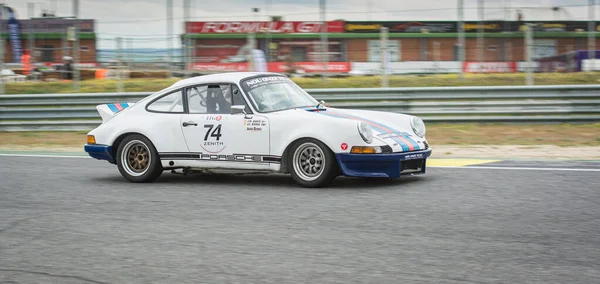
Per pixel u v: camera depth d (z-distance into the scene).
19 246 9.57
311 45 46.25
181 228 10.45
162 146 14.77
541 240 9.24
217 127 14.30
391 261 8.39
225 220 10.94
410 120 14.80
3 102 28.12
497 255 8.55
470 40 50.88
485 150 20.62
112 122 15.48
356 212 11.29
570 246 8.91
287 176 15.50
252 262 8.47
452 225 10.23
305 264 8.34
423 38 51.06
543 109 26.06
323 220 10.74
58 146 23.95
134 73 40.25
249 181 14.92
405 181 14.35
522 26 48.84
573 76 39.31
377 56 48.28
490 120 26.23
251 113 14.04
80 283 7.81
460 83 37.66
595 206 11.41
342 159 13.25
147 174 14.95
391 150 13.39
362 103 26.80
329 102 26.95
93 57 41.38
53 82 43.19
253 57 37.94
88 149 15.65
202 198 12.95
